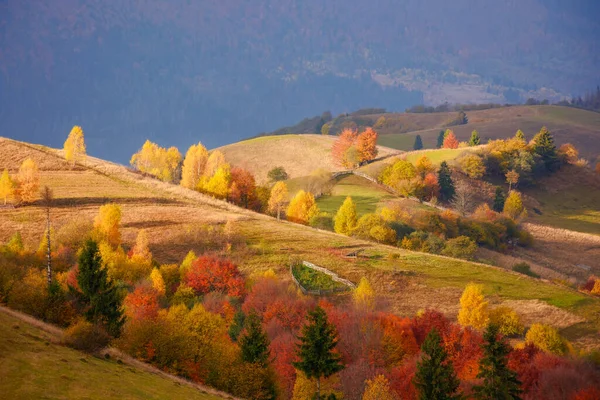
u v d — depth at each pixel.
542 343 76.75
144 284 86.69
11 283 63.31
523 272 122.12
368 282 97.50
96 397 35.91
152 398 39.47
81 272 59.84
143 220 125.81
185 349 60.16
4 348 38.88
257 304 85.50
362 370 65.81
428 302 92.81
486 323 81.69
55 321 57.19
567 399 63.44
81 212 126.44
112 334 58.12
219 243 115.69
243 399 53.50
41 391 34.09
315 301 90.75
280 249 114.12
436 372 54.53
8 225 113.00
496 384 57.00
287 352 69.06
